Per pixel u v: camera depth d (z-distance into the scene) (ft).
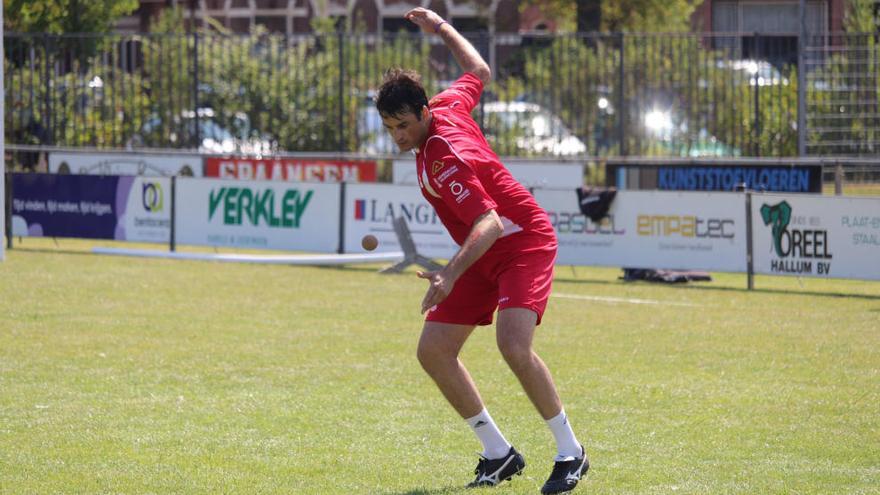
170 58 174.60
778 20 258.16
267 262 123.54
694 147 173.68
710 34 163.94
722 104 171.22
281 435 52.80
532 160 146.72
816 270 104.32
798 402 60.23
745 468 47.55
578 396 61.31
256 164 153.38
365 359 71.20
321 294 100.48
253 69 181.37
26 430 53.11
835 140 178.81
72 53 181.98
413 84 42.47
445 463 48.39
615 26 231.50
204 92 181.68
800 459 49.03
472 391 44.80
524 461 46.06
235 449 50.29
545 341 78.28
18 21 187.21
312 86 182.70
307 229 124.88
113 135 174.09
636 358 72.23
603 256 114.01
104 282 105.91
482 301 44.39
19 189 136.46
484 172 43.04
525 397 60.85
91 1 193.88
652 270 113.39
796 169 139.74
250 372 66.90
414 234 120.06
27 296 96.12
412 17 50.85
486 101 169.37
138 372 66.49
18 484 44.78
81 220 134.00
